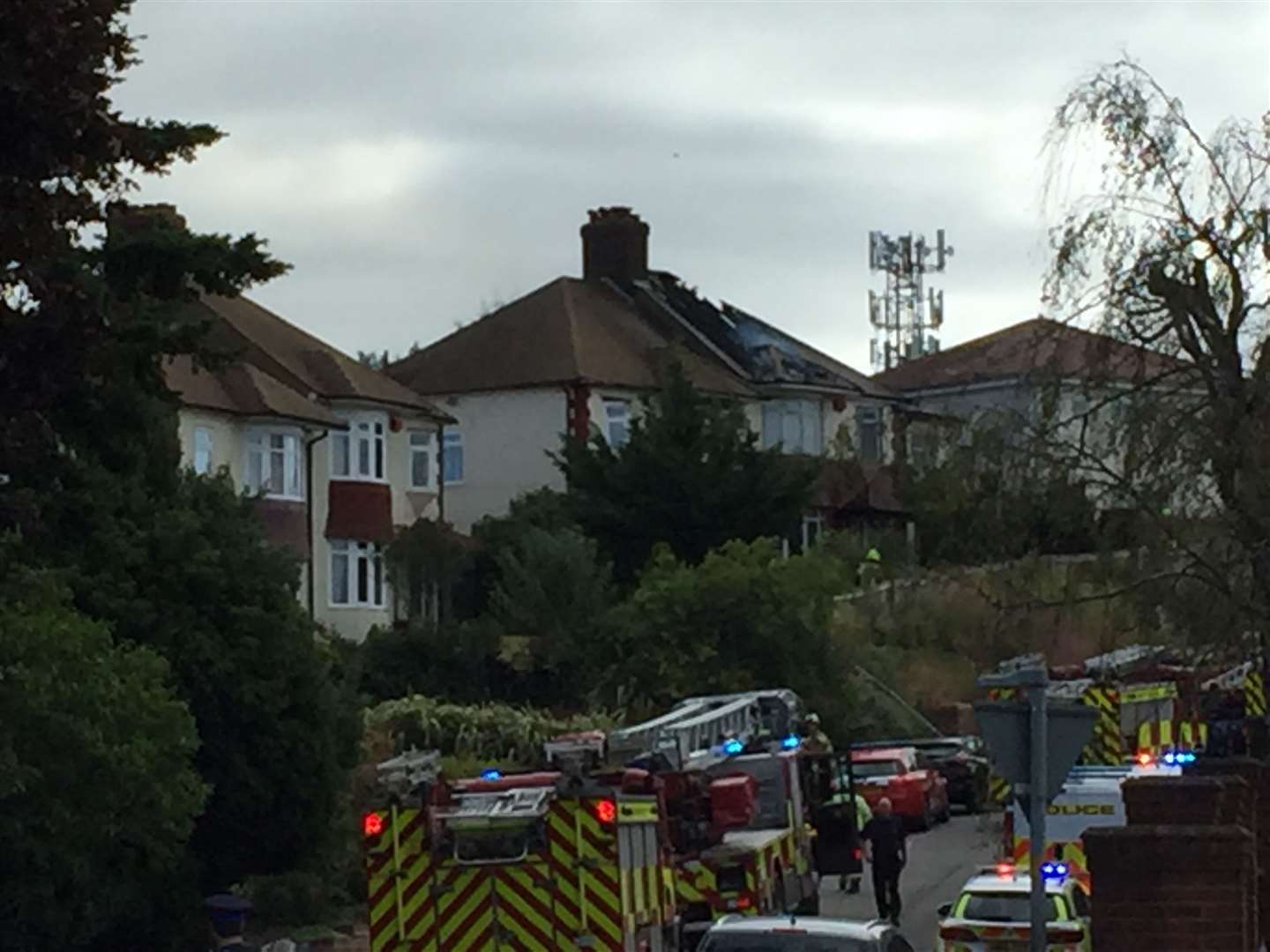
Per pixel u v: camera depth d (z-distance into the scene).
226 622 24.66
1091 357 26.50
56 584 21.38
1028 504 26.75
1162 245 26.20
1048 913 20.53
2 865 20.53
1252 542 25.16
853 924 16.92
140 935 22.97
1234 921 12.70
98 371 18.06
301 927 24.73
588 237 70.56
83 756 20.12
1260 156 26.66
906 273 89.00
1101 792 27.44
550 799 20.53
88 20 15.92
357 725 26.78
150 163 17.34
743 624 44.00
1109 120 26.67
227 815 24.78
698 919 25.89
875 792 41.78
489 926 20.52
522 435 62.94
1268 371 25.53
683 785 26.17
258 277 19.39
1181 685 34.59
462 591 53.44
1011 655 27.70
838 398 68.12
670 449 53.59
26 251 16.34
